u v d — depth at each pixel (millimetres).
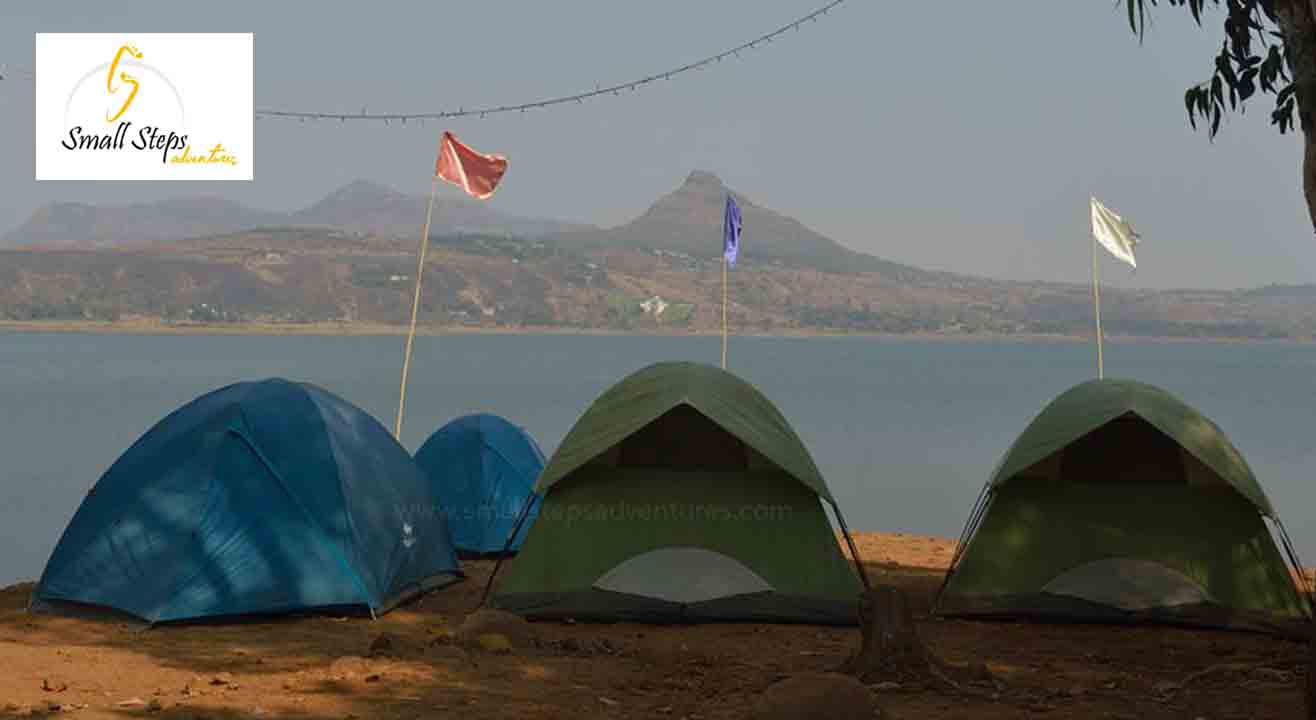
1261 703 8047
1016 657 9797
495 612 10266
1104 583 11141
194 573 10898
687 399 11258
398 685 8422
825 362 163875
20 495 26984
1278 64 9984
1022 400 74375
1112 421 11484
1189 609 10953
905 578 13789
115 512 11227
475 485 14852
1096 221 19547
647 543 11352
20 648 9734
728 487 11562
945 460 37469
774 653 9875
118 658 9422
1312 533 23281
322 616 11219
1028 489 11578
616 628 10914
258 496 11234
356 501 11617
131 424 47281
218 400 11898
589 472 11625
